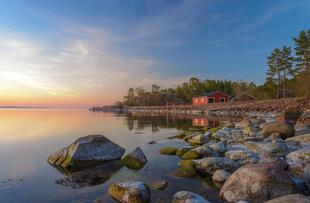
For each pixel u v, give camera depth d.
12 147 14.75
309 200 4.07
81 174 9.16
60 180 8.52
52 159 11.04
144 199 6.33
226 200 6.26
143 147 14.53
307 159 7.84
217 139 15.79
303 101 34.06
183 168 8.98
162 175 8.72
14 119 43.78
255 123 22.05
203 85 97.94
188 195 5.96
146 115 57.88
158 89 118.25
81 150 10.53
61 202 6.68
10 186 7.94
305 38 45.31
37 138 18.45
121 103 131.25
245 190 6.00
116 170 9.59
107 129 25.48
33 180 8.53
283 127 14.74
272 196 5.66
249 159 9.01
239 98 61.88
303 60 45.81
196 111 58.88
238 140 14.41
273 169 6.11
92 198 6.84
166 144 15.51
